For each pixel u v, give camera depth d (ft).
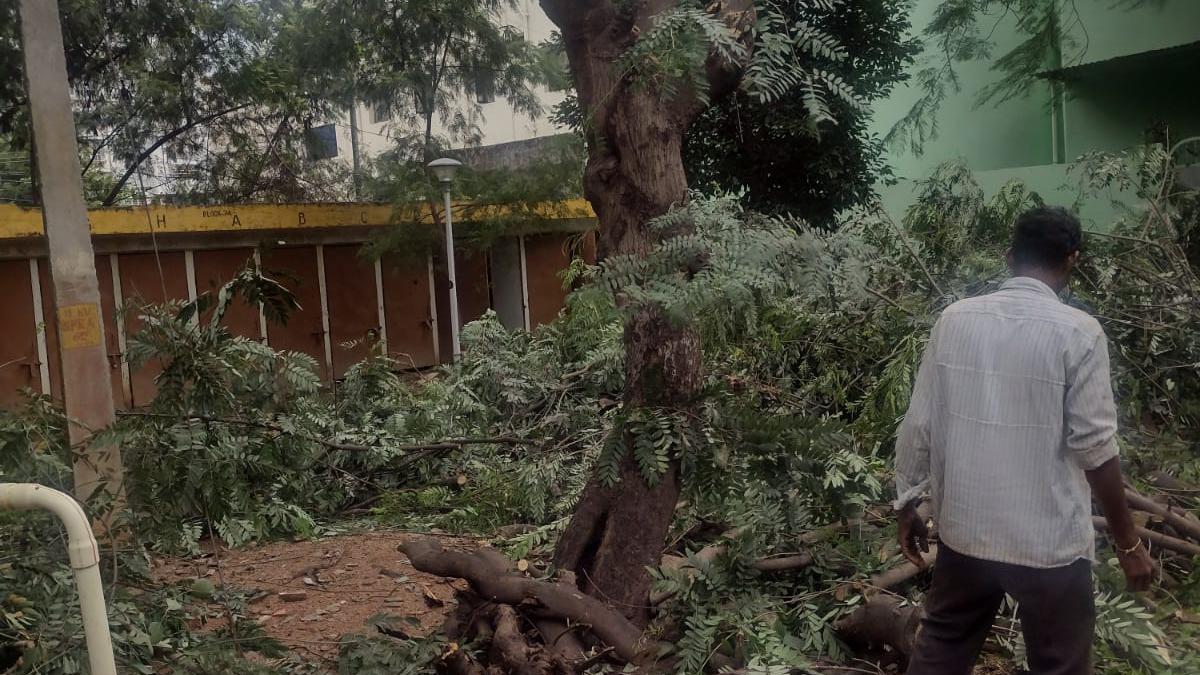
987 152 49.06
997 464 9.23
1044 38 43.34
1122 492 9.00
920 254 23.04
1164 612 12.82
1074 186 34.27
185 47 56.85
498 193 50.19
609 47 13.78
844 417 22.04
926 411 9.97
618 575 13.41
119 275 40.29
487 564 13.00
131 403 39.99
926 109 45.52
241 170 62.03
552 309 55.98
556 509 19.83
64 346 14.14
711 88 14.01
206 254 43.16
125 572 13.05
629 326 13.78
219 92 59.11
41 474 13.38
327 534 21.30
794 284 12.84
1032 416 9.14
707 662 12.35
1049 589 9.12
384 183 53.01
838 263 13.73
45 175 14.02
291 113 62.28
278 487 21.16
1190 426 20.02
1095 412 8.86
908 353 18.52
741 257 12.41
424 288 51.75
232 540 19.33
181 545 17.98
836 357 22.24
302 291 46.65
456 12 56.34
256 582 17.76
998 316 9.58
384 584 17.54
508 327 55.36
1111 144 45.09
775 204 38.14
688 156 38.22
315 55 57.36
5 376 37.50
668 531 15.40
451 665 11.89
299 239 46.32
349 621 15.60
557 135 52.11
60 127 14.11
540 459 22.06
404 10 56.18
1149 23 40.19
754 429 13.71
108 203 56.18
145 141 59.26
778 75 13.89
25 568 11.44
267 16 59.62
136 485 14.94
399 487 24.79
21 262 37.99
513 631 12.01
